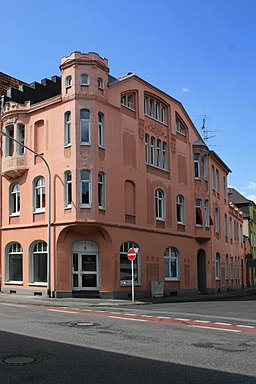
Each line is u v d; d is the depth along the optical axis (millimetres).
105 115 27891
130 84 30625
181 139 36469
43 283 27406
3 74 34531
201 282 38250
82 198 26359
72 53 27312
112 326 13648
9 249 30000
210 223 38844
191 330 13258
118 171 28516
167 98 34906
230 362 8781
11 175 29703
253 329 13875
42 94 34094
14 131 29672
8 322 14117
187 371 8008
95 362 8578
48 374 7641
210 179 40406
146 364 8484
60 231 26453
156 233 31578
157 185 32469
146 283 29891
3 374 7602
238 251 52125
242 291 45000
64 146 27094
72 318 15641
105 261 26859
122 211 28453
